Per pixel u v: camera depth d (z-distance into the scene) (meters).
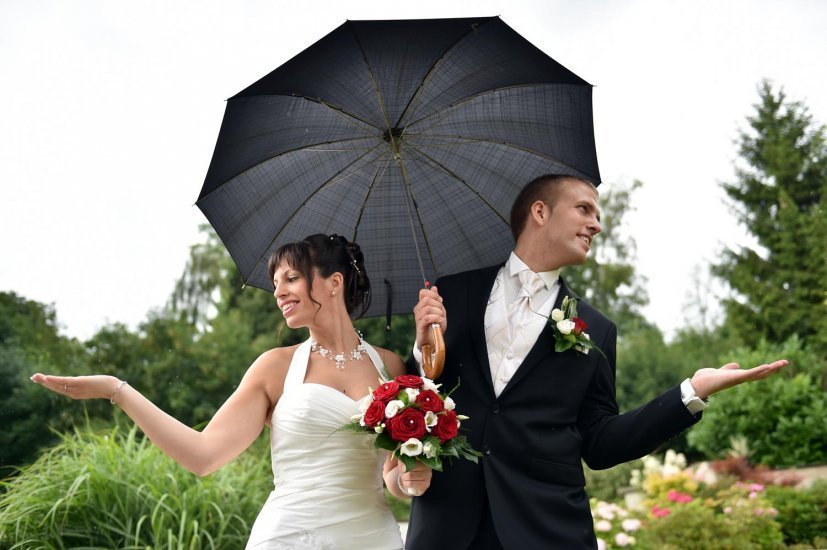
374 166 3.00
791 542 7.80
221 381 16.05
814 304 18.67
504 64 2.76
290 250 2.81
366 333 14.75
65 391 2.42
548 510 2.62
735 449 10.87
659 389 17.25
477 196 3.06
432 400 2.46
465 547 2.64
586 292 21.75
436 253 3.08
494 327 2.82
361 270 2.91
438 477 2.73
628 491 10.47
